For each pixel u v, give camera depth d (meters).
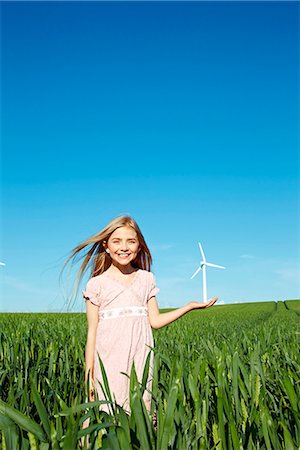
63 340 6.95
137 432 2.55
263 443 3.28
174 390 2.51
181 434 2.69
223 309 61.97
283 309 58.22
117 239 4.77
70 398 4.52
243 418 3.21
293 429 3.50
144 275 4.90
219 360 3.56
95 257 5.09
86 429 2.32
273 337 7.94
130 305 4.65
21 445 2.40
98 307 4.74
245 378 3.53
